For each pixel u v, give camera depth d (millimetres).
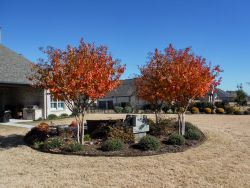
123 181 8516
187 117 31969
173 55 15023
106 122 15047
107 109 49500
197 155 11469
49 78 12180
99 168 9711
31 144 13352
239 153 11938
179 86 13875
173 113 35969
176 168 9734
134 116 14133
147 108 42656
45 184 8281
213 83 14719
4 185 8203
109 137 13000
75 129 14859
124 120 14656
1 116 23484
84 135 14070
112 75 12625
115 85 12484
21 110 25891
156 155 11406
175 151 11984
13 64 24531
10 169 9695
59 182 8438
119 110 41812
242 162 10578
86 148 12016
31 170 9570
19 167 9906
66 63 12086
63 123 21812
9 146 13359
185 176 8969
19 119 25156
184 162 10453
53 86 12039
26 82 22594
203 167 9891
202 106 42188
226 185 8273
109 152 11484
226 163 10422
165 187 8086
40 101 25719
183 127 15008
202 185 8250
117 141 11953
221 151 12234
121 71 12727
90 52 12648
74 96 12219
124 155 11219
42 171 9453
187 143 13227
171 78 13922
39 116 25219
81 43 12594
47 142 12312
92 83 11945
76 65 12016
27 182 8438
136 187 8078
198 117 32094
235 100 61312
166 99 14680
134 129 13695
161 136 14531
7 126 20453
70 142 12562
